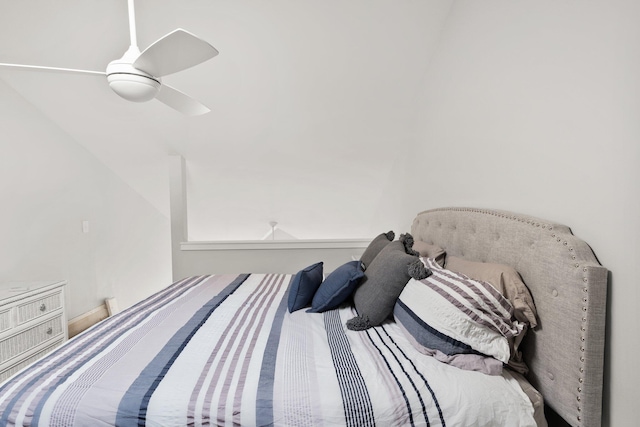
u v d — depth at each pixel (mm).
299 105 2938
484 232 1628
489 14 1741
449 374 1166
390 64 2590
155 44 1248
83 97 2895
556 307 1184
